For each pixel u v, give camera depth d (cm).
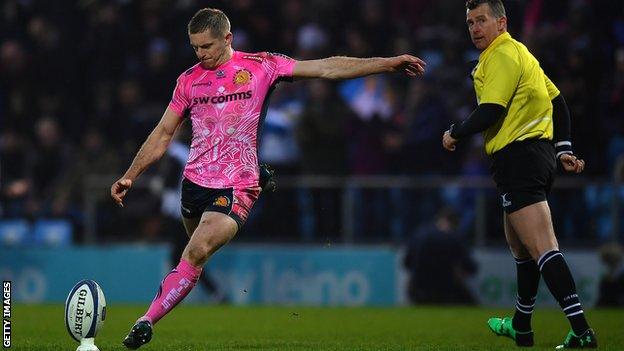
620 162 5147
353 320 3925
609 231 5112
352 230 5250
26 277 5372
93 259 5350
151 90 6281
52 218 5612
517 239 2609
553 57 5597
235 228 2438
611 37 5997
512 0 6094
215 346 2678
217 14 2475
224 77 2477
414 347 2664
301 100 5991
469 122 2480
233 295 5238
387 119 5822
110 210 5466
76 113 6462
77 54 6619
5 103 6575
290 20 6381
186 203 2514
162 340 2941
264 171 2534
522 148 2498
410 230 5228
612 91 5697
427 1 6650
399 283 5188
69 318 2236
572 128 5481
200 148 2489
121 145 6134
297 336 3156
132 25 6594
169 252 5294
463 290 5091
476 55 5934
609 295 5038
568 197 5138
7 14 6775
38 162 6141
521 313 2672
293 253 5234
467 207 5184
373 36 6197
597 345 2503
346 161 5619
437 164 5675
